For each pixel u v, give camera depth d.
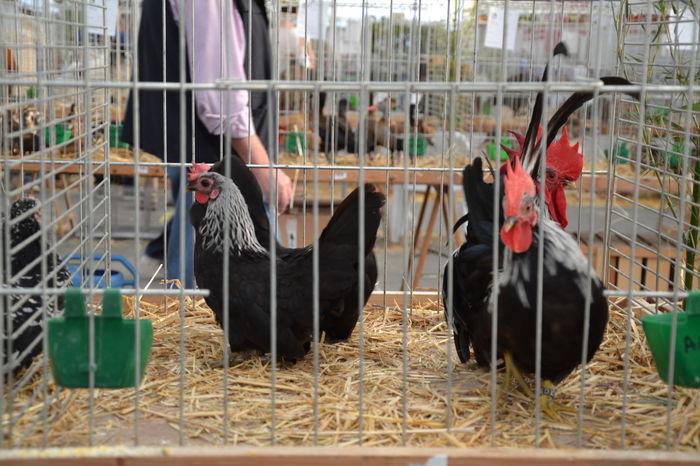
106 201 3.19
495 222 1.94
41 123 2.19
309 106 6.55
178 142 3.84
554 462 1.83
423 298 3.49
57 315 2.56
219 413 2.27
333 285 2.65
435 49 6.98
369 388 2.53
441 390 2.53
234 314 2.65
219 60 3.62
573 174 2.89
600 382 2.63
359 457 1.82
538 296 1.97
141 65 3.87
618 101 3.33
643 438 2.15
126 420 2.23
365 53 3.34
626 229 5.90
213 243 2.70
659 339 2.04
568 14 6.69
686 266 3.17
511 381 2.60
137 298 1.96
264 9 4.06
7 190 1.96
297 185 5.97
